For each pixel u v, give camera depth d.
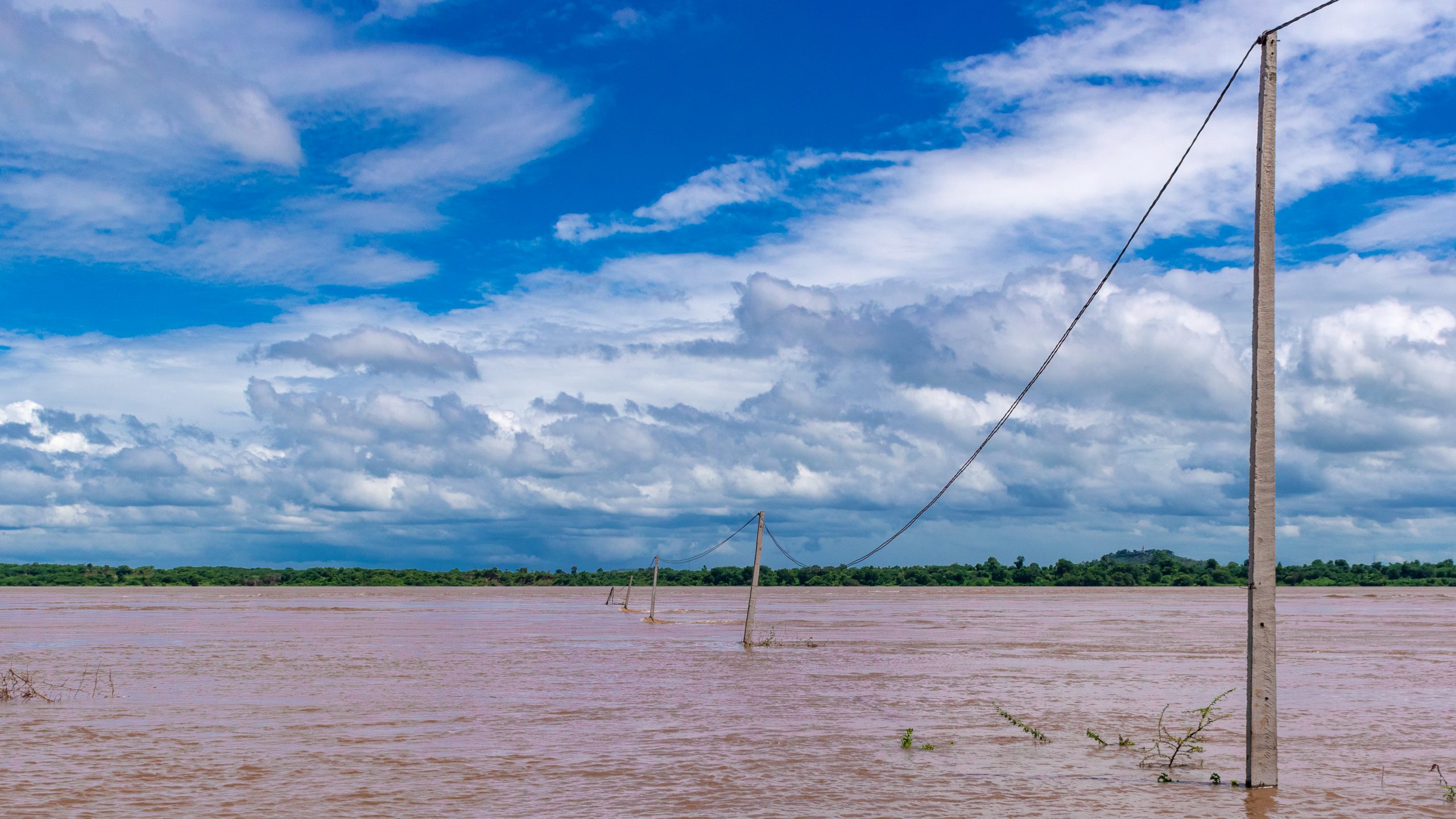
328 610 124.00
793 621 100.31
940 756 27.06
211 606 138.38
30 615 110.06
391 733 30.61
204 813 21.08
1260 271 20.64
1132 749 28.11
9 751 27.59
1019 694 40.53
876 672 48.97
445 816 20.80
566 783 23.80
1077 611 125.56
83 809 21.36
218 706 36.31
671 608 138.25
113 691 40.81
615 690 41.50
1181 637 75.31
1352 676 47.28
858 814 20.98
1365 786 23.25
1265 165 20.80
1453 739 30.00
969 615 114.00
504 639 72.19
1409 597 184.88
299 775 24.67
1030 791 22.91
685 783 23.86
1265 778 22.55
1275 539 21.45
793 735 30.36
